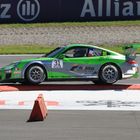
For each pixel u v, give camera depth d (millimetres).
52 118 28375
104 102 34500
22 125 26109
